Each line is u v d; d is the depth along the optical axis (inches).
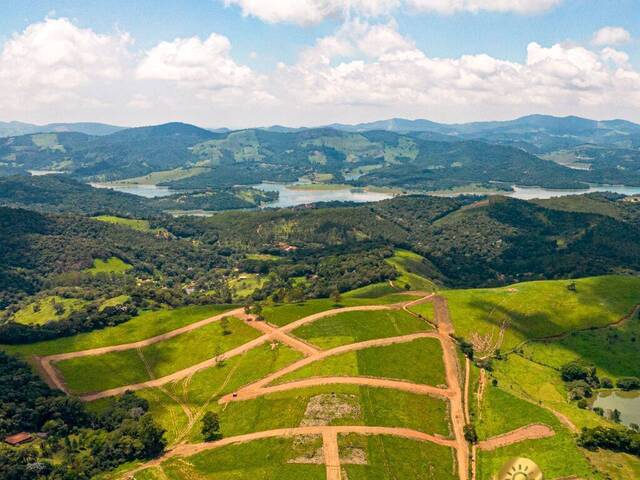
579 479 6333.7
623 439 6894.7
